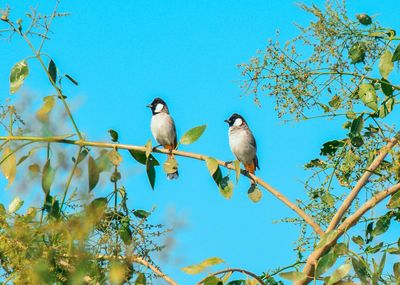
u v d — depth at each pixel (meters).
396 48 11.41
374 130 11.65
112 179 9.48
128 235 8.74
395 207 10.24
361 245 10.55
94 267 8.46
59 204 9.03
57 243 8.65
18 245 8.45
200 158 10.55
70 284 8.36
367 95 11.38
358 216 10.12
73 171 9.41
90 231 8.55
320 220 11.11
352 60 11.82
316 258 10.02
